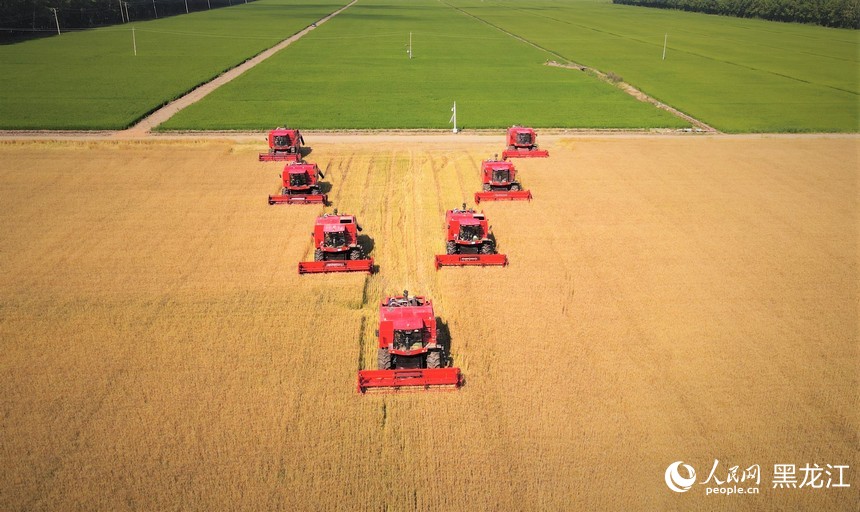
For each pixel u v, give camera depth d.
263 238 33.09
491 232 34.03
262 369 21.45
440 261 29.48
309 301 26.27
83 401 19.95
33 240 32.66
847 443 18.23
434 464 17.34
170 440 18.25
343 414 19.23
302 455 17.62
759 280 28.72
